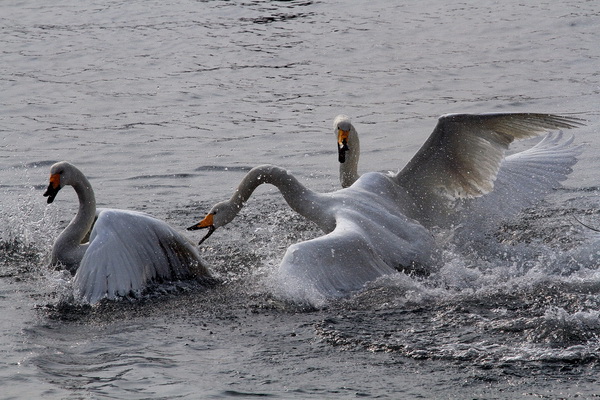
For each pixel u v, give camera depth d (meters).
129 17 33.25
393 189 13.28
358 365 9.47
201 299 11.61
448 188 13.49
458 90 23.64
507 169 14.40
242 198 13.28
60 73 26.31
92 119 22.14
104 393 8.84
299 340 10.15
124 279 11.56
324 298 11.07
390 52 27.73
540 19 31.11
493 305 11.09
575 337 9.98
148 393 8.84
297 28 31.05
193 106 23.12
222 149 19.66
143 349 9.96
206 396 8.77
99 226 11.63
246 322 10.75
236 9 34.22
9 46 29.27
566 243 13.54
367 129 20.84
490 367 9.34
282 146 19.81
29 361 9.62
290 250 11.30
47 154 19.38
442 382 9.04
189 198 16.39
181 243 12.15
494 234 13.88
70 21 32.81
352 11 33.44
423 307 11.02
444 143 13.02
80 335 10.42
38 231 14.52
